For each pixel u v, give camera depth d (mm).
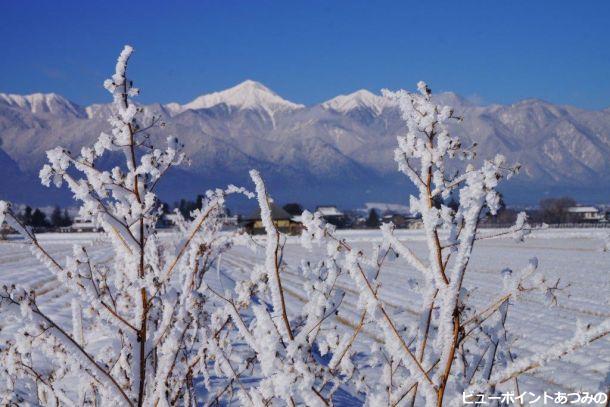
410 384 1924
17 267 28453
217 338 2771
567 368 8711
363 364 5840
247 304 2723
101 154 2504
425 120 1896
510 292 1959
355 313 13352
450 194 1889
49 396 2881
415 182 1935
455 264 1816
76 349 2273
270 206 2025
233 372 2613
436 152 1876
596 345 9852
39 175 2412
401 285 20078
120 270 2949
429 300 1992
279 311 2006
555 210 114438
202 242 2576
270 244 2010
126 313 2805
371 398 1952
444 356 1813
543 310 13844
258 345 1939
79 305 3113
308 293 2254
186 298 2561
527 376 8398
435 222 1879
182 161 2574
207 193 2633
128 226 2531
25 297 2203
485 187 1734
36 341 2297
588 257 32344
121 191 2551
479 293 16719
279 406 2740
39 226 89688
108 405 2498
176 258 2537
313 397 1815
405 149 1914
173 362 2545
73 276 2434
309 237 1993
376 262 2010
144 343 2500
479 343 2342
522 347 10453
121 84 2479
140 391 2447
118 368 2736
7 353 2727
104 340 5152
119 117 2473
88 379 2689
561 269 25375
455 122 1904
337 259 1991
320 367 2221
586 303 14883
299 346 2012
